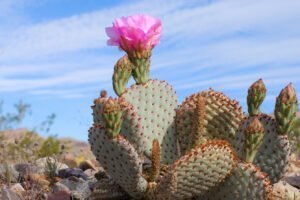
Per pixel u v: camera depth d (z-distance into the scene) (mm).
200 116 993
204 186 950
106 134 939
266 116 1015
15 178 1282
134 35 1030
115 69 1050
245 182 938
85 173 1351
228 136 1062
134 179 960
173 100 1097
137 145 1044
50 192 1205
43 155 1722
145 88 1076
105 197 1030
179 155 1081
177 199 960
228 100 1057
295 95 990
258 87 1004
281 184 1150
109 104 928
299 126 1682
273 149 1000
